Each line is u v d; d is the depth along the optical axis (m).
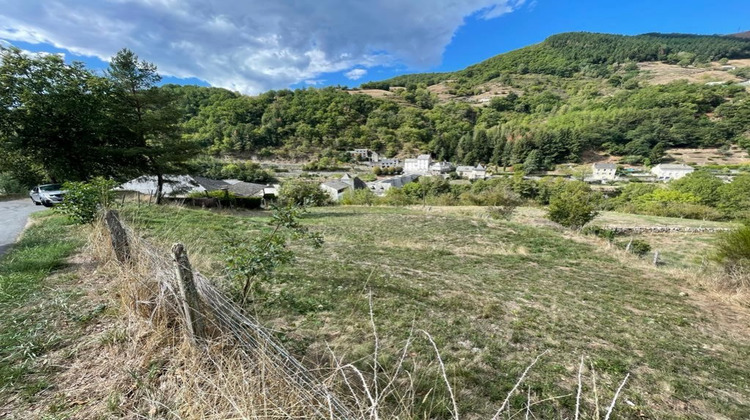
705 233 16.78
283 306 3.68
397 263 7.08
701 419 2.46
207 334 2.13
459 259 8.07
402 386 2.40
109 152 14.30
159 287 2.46
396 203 29.34
